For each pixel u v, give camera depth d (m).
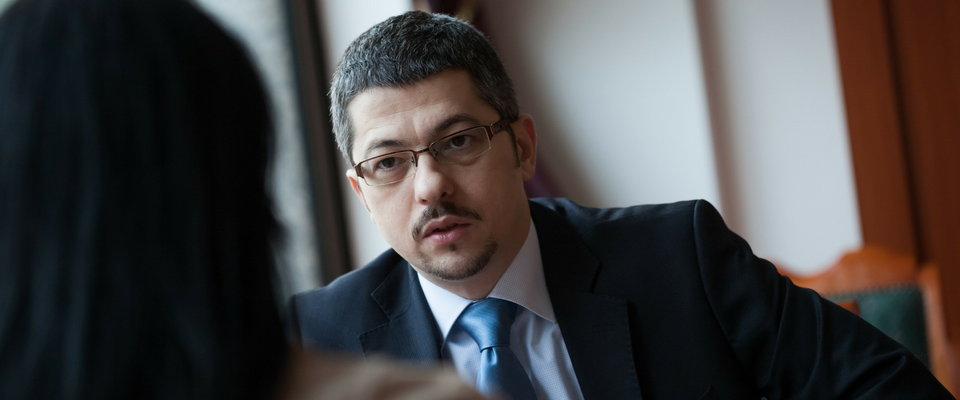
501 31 4.10
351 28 2.63
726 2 4.11
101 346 0.53
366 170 1.42
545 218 1.65
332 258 2.65
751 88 4.10
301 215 2.49
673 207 1.66
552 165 4.10
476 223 1.37
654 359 1.48
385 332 1.59
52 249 0.54
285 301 0.64
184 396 0.54
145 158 0.55
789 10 4.05
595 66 4.05
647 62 4.01
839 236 4.05
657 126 4.01
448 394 0.62
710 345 1.48
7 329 0.54
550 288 1.55
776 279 1.53
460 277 1.40
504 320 1.48
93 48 0.56
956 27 3.90
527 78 4.10
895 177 3.94
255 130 0.62
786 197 4.09
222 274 0.56
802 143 4.06
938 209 3.99
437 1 3.38
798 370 1.44
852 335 1.43
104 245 0.54
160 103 0.56
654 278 1.54
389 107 1.37
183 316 0.55
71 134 0.54
